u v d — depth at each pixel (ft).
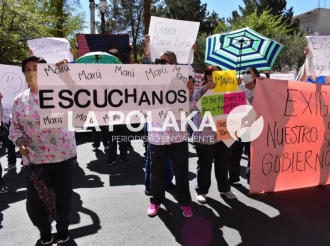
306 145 13.50
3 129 17.65
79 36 34.06
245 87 14.42
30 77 8.91
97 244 9.71
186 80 10.67
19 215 11.82
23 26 37.11
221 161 12.88
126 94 10.01
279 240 9.82
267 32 89.45
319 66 14.28
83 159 20.34
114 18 94.58
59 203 9.49
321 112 13.55
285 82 12.98
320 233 10.21
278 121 12.96
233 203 12.66
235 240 9.86
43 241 9.67
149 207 11.91
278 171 13.25
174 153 11.44
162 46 13.21
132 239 10.00
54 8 61.57
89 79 9.50
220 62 17.16
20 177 16.60
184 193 11.60
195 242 9.77
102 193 14.01
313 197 13.03
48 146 8.95
